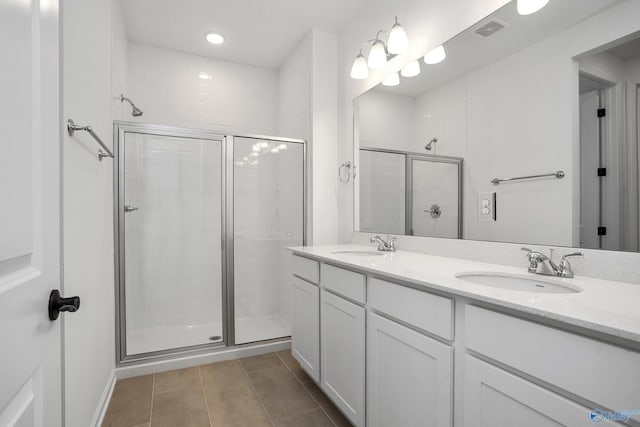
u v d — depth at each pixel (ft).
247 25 8.21
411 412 3.50
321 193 8.43
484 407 2.72
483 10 4.76
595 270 3.49
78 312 3.94
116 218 6.74
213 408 5.43
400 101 6.41
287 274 9.06
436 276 3.50
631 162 3.26
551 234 3.95
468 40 5.01
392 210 6.66
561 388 2.17
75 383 3.79
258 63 10.35
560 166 3.87
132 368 6.59
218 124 10.00
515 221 4.37
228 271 7.87
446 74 5.41
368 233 7.38
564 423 2.14
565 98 3.82
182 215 8.48
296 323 6.65
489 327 2.68
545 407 2.25
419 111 5.97
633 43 3.24
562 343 2.17
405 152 6.30
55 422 2.14
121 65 7.55
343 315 4.84
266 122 10.66
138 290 8.13
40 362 1.91
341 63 8.42
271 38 8.86
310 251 6.22
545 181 4.02
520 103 4.33
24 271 1.77
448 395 3.03
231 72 10.19
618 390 1.89
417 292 3.44
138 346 7.45
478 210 4.88
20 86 1.73
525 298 2.54
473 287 2.93
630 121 3.26
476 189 4.92
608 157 3.43
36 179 1.92
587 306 2.32
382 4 6.86
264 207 9.02
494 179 4.66
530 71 4.20
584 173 3.64
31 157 1.86
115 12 6.72
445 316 3.08
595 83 3.54
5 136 1.56
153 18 7.85
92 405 4.61
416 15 5.98
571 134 3.76
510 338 2.50
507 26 4.47
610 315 2.09
